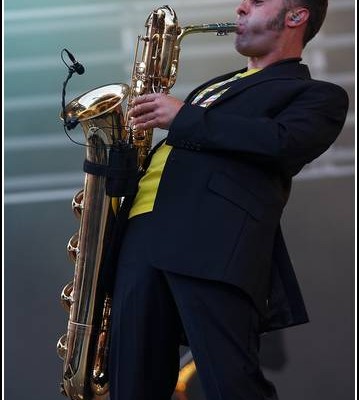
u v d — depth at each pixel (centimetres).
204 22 1986
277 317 1008
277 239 1017
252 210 958
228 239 941
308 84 988
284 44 1035
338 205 1933
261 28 1029
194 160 969
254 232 955
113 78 1984
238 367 939
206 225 945
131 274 973
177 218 953
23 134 1964
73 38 1986
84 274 1038
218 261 935
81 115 998
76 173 1962
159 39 1078
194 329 941
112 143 1005
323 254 1917
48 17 1983
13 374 1836
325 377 1808
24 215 1930
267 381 972
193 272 934
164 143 1034
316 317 1859
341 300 1883
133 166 997
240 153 961
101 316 1048
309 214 1933
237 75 1063
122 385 974
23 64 1975
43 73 1978
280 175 999
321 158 1944
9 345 1853
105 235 1028
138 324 968
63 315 1881
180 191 962
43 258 1916
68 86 1978
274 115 983
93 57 1984
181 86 1978
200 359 941
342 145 1950
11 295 1888
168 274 950
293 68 1023
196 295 940
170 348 996
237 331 945
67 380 1052
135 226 990
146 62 1076
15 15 1973
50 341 1866
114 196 996
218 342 938
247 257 945
